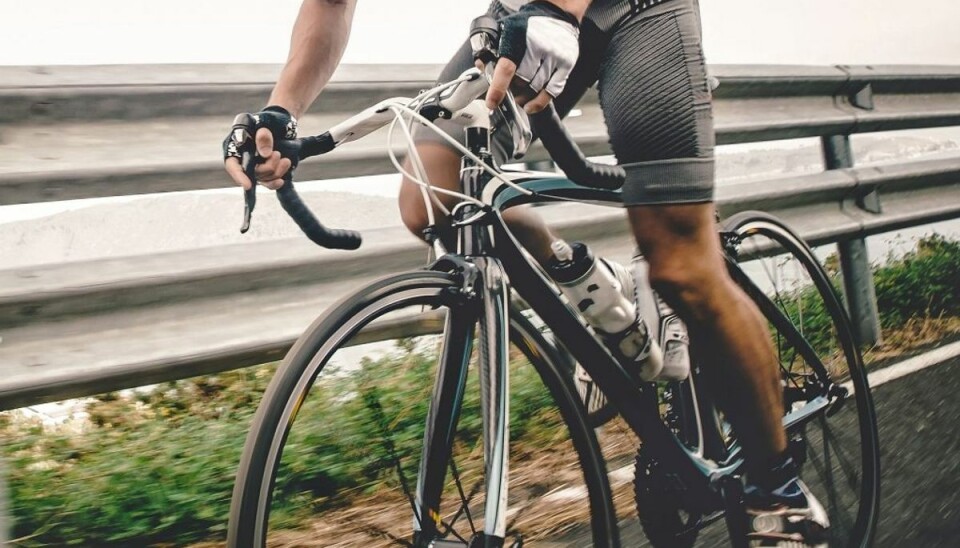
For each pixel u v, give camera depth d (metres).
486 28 1.20
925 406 2.82
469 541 1.27
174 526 1.97
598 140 2.86
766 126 3.27
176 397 2.39
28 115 1.89
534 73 1.15
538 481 2.05
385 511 1.51
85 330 1.86
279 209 2.65
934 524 2.02
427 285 1.30
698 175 1.59
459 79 1.24
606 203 1.71
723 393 1.73
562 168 1.26
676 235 1.61
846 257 3.56
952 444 2.50
